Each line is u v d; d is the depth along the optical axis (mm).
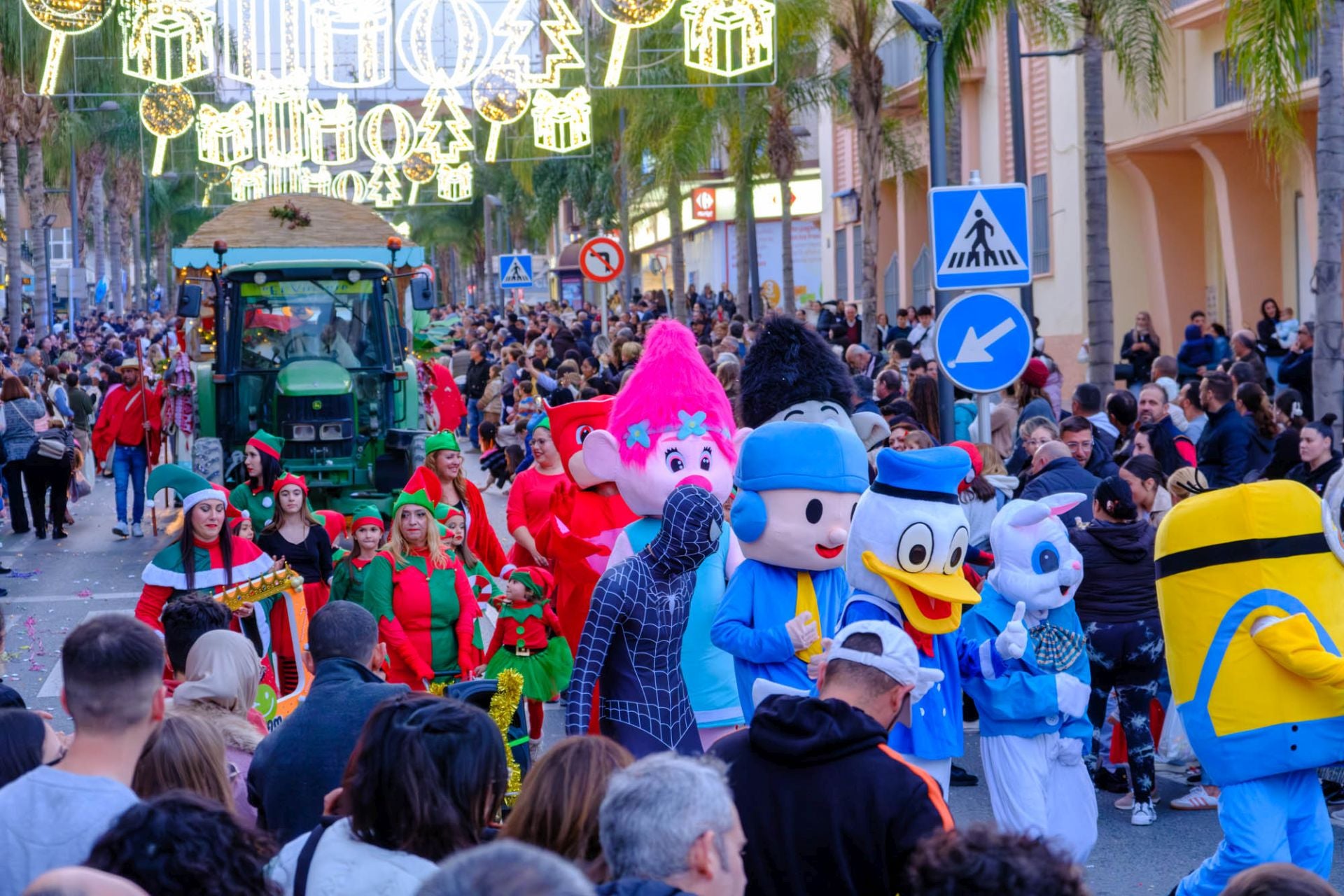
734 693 7820
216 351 17844
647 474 8562
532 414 19906
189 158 73875
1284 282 25938
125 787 4277
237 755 5875
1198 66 25469
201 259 19625
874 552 6898
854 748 4527
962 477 7055
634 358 20812
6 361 35531
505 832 4309
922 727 6820
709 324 35250
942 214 10586
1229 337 25703
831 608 7496
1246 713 6285
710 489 8336
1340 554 6402
